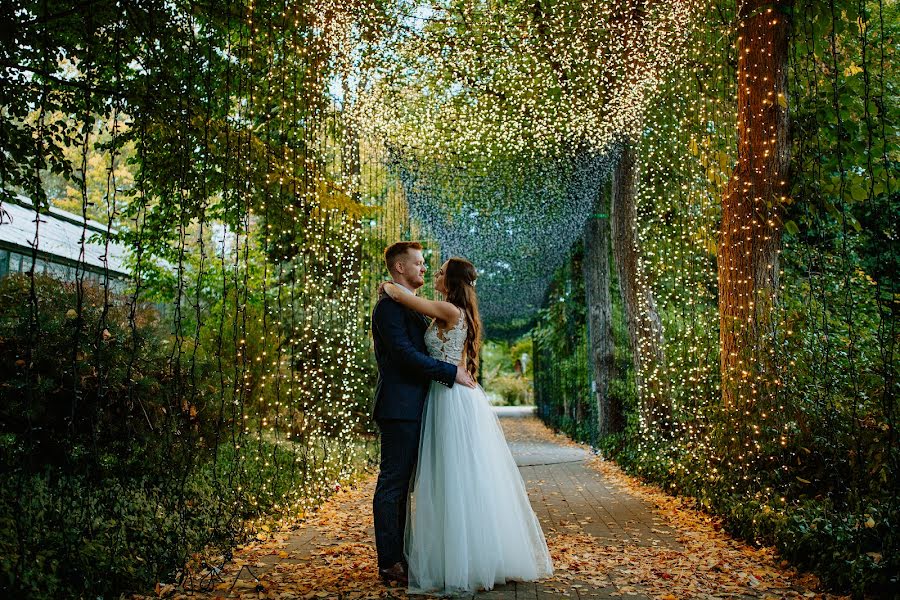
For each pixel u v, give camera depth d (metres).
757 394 4.76
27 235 11.44
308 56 5.66
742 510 4.16
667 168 9.38
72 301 4.54
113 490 3.39
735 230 5.50
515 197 9.61
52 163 5.10
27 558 2.49
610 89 7.78
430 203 9.53
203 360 5.32
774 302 5.20
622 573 3.32
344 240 6.97
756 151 5.41
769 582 3.13
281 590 2.97
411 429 3.25
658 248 8.93
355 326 6.97
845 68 6.24
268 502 4.59
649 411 7.73
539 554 3.28
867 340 4.61
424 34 6.96
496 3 7.25
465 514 3.05
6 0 4.27
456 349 3.40
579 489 6.59
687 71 7.23
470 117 8.35
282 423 6.34
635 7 6.99
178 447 4.29
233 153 5.29
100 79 5.14
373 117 7.20
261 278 9.98
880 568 2.75
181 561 3.15
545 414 17.75
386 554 3.14
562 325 14.54
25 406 3.75
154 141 5.32
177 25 4.73
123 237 6.92
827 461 3.91
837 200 5.46
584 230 11.12
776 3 5.27
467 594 2.95
